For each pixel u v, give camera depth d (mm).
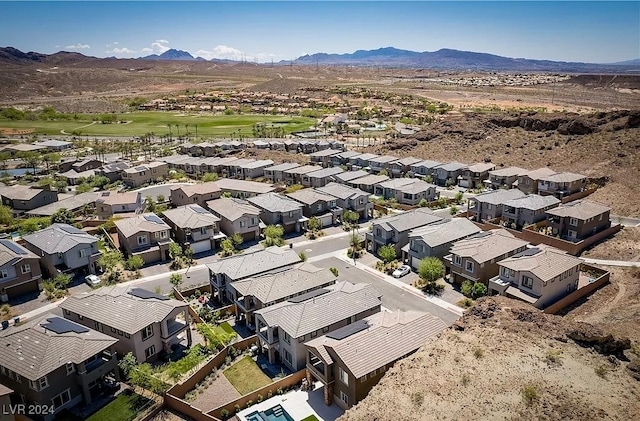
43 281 65000
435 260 62250
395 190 101625
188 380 43500
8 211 91875
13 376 40656
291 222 85125
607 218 77500
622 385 33469
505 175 105812
